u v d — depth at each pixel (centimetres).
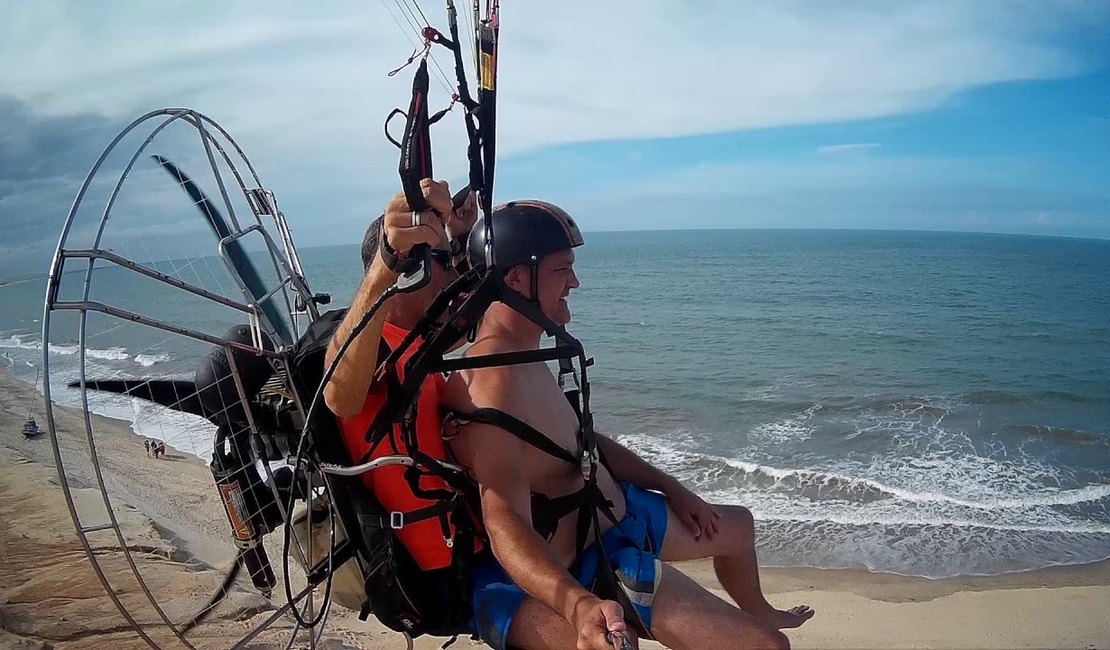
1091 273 8256
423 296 269
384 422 244
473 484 266
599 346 3594
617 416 2195
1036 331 3800
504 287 235
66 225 214
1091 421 2017
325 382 224
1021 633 942
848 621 984
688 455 1741
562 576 232
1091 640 916
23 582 648
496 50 204
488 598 262
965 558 1190
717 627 259
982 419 2041
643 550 287
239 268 276
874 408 2191
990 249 16288
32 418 1561
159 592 608
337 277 7412
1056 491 1462
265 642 493
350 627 742
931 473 1580
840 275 8056
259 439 261
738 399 2353
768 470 1600
